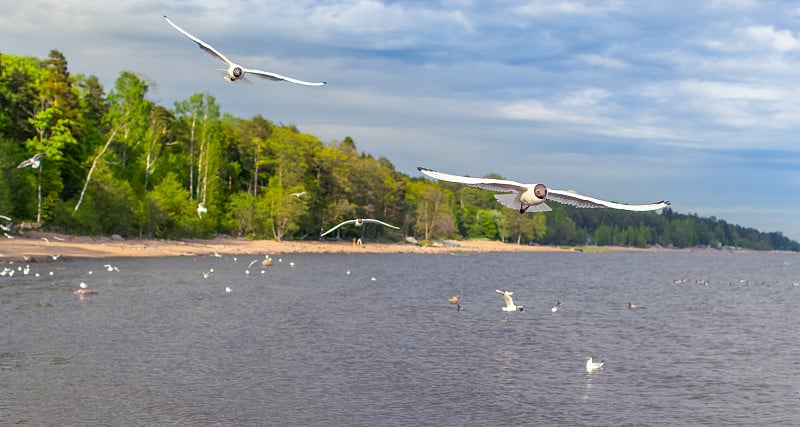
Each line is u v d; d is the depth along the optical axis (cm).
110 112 14212
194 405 3123
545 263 17450
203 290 7356
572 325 5844
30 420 2834
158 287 7444
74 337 4459
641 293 9381
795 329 5981
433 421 3012
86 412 2966
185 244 13862
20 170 10869
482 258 18425
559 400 3406
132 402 3130
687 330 5788
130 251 11600
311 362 4025
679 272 15612
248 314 5769
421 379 3722
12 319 4997
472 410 3186
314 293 7625
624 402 3400
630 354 4588
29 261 9281
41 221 11725
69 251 10494
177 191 14175
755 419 3170
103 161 12612
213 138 16050
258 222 16650
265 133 18575
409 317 5959
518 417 3103
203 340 4550
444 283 9762
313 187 17425
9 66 12575
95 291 6662
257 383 3531
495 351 4522
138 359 3944
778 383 3850
